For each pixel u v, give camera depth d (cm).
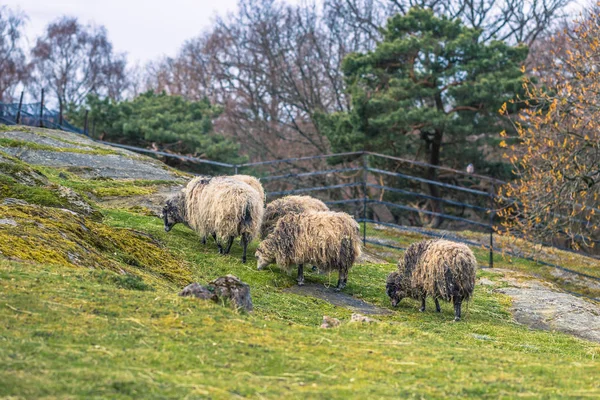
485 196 3512
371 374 704
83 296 829
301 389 641
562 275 2097
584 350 1037
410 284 1266
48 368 618
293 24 4916
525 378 734
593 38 1741
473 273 1204
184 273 1259
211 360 694
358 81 3412
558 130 1716
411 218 3903
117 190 1852
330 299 1298
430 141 3412
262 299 1159
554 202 1752
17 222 1092
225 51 5150
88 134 3309
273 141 4725
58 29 6041
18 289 808
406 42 3222
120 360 661
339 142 3281
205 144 3528
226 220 1395
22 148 2089
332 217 1337
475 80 3184
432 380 700
